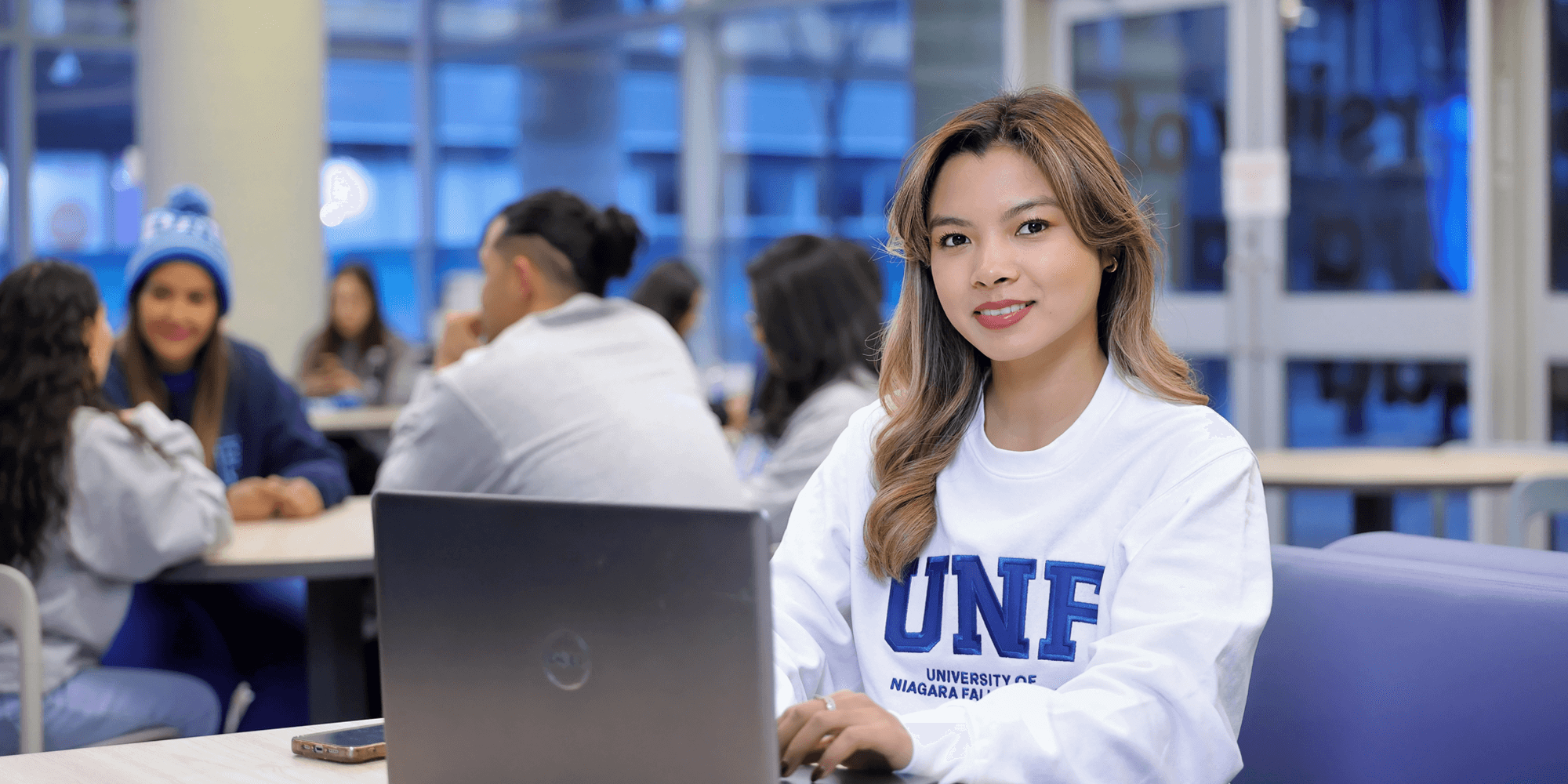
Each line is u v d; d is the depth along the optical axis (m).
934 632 1.23
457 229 9.93
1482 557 1.38
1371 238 5.24
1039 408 1.25
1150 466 1.18
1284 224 5.45
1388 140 5.16
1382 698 1.32
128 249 9.83
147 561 2.22
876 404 1.41
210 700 2.28
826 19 7.48
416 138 10.10
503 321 2.58
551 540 0.87
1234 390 5.60
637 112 8.77
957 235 1.21
